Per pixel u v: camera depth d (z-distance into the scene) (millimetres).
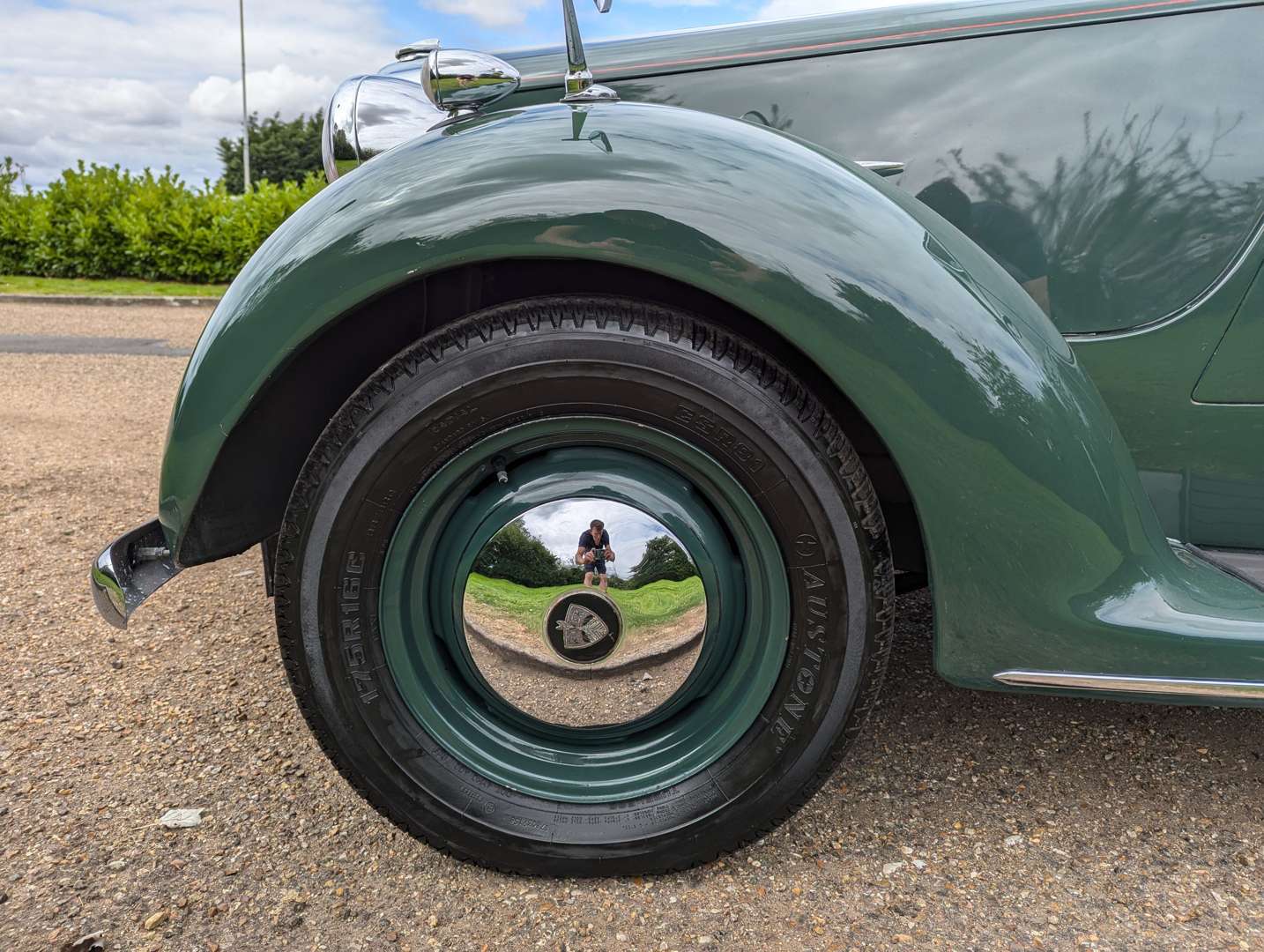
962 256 1303
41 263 13375
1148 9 1580
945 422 1216
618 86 1796
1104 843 1466
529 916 1322
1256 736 1778
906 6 1695
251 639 2258
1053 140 1632
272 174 57344
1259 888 1358
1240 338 1594
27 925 1294
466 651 1381
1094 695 1300
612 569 1327
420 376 1256
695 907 1337
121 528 3059
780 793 1343
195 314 10258
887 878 1391
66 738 1800
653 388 1247
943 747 1746
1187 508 1681
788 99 1731
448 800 1362
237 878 1399
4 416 4688
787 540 1279
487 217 1202
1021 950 1244
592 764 1411
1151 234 1608
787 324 1194
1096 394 1338
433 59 1444
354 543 1296
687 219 1188
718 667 1395
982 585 1275
